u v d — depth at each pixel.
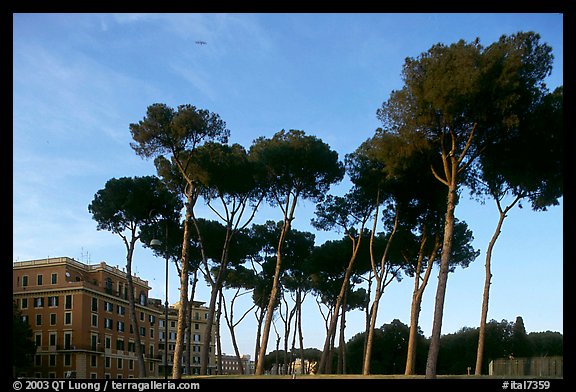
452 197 22.95
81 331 68.56
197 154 33.19
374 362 63.59
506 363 35.59
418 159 26.39
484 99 21.83
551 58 22.11
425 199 30.44
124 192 39.25
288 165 32.97
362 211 35.78
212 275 47.34
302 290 52.69
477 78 21.14
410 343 29.81
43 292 70.56
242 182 33.50
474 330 62.06
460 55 22.08
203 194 35.38
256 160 33.94
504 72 21.11
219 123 32.03
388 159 26.25
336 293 45.72
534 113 22.72
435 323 21.64
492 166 25.45
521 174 25.00
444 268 22.16
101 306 74.25
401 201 31.42
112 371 75.25
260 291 50.97
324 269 43.97
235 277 49.72
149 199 39.22
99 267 76.56
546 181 25.61
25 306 71.06
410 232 34.56
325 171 33.56
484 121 22.58
